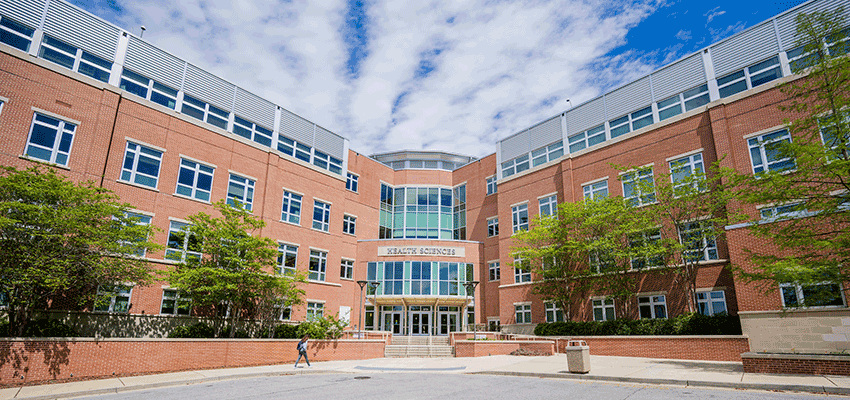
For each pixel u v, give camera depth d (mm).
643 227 25234
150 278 20312
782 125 23281
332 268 36469
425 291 37562
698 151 26688
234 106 32062
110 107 25344
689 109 28312
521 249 30922
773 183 14695
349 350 25422
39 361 15703
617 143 31141
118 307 23750
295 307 32375
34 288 17406
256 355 21766
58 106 23406
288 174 34375
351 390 13594
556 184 34281
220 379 17250
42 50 23828
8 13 22859
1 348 15023
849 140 14086
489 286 39188
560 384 14148
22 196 16781
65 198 17375
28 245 16297
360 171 42125
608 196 28625
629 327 24516
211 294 22781
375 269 38594
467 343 25406
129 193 25328
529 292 34156
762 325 19531
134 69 27141
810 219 15875
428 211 44344
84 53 25391
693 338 21047
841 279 13766
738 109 25281
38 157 22438
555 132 35875
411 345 29359
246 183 31500
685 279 24156
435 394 12508
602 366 18000
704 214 24672
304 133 36688
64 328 20250
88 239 17219
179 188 27828
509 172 39000
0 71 21859
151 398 12961
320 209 36625
